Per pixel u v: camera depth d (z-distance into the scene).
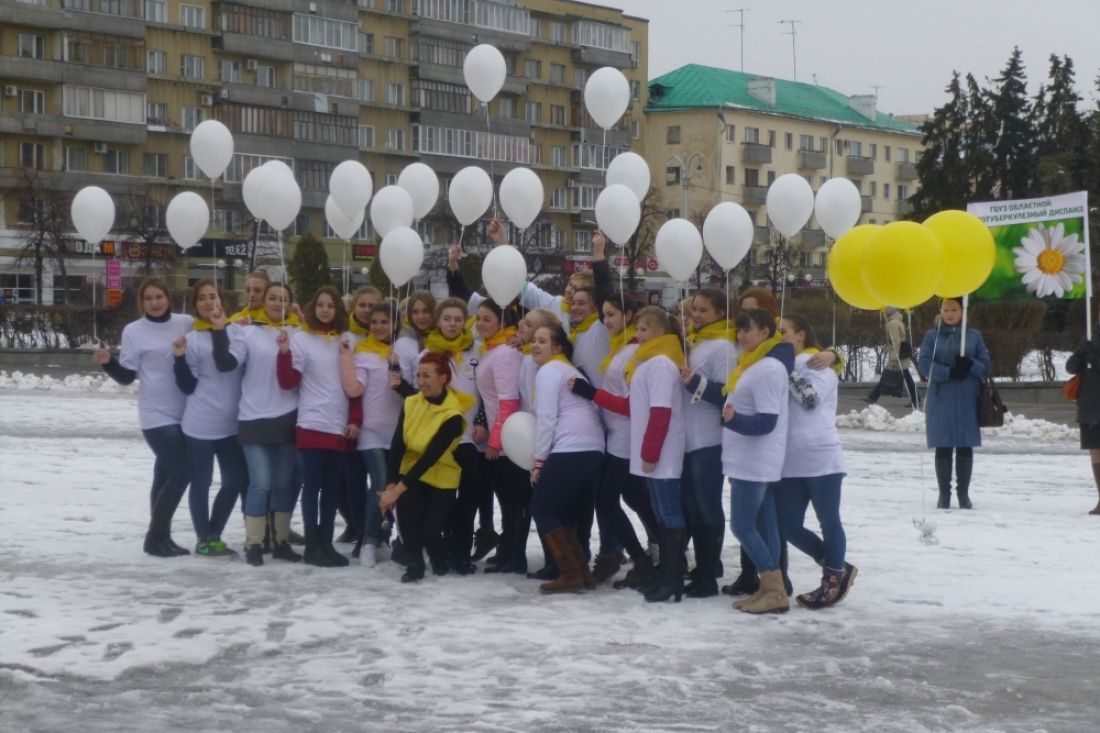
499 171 79.50
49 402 26.33
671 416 8.68
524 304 11.18
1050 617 8.41
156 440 10.12
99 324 41.56
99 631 7.70
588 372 9.53
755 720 6.21
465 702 6.41
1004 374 33.59
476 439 9.76
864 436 22.55
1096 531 11.86
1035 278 17.73
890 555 10.52
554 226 82.75
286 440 9.92
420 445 9.34
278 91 69.88
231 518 12.23
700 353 8.83
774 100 89.88
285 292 9.95
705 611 8.48
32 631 7.66
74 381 30.61
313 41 71.31
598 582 9.45
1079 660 7.39
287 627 7.88
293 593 8.88
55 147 63.72
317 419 9.77
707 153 86.94
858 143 96.25
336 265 69.31
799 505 8.57
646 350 8.70
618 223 9.88
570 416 9.02
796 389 8.41
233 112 68.31
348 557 10.36
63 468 15.49
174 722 6.07
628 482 9.34
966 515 12.95
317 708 6.30
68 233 59.03
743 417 8.23
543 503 9.05
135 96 65.31
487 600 8.77
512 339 9.71
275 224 11.12
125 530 11.27
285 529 10.16
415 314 10.25
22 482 14.17
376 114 74.81
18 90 62.72
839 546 8.49
